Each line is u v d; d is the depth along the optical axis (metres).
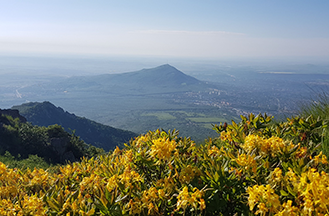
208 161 2.31
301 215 1.51
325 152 2.74
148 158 2.32
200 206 1.73
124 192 1.97
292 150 2.13
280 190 1.70
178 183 2.15
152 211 1.86
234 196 1.93
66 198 2.11
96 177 2.38
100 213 1.83
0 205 2.15
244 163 2.00
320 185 1.49
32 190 2.61
